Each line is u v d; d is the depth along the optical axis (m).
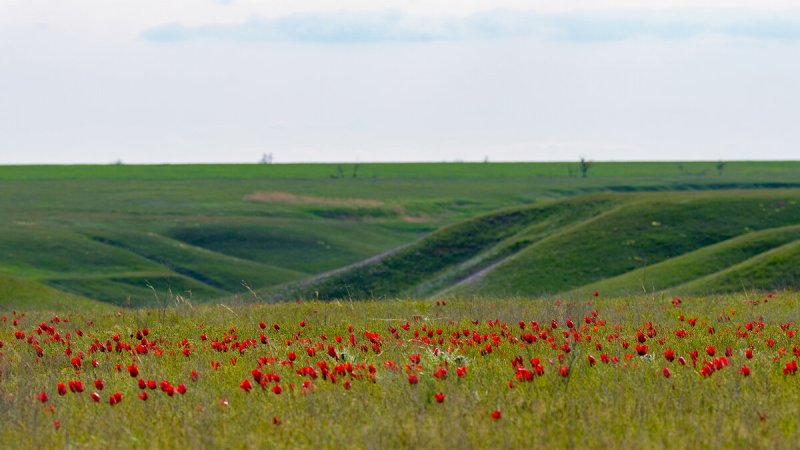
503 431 20.48
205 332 42.38
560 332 37.59
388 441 20.12
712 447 18.70
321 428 21.77
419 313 49.06
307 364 31.30
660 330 37.75
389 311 51.41
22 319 52.09
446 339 35.91
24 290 144.00
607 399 22.83
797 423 20.42
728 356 29.03
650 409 21.94
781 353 29.94
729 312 46.38
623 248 199.88
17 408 24.98
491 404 23.42
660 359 29.91
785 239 174.75
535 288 186.38
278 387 24.88
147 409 24.78
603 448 19.30
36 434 22.09
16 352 35.84
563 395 23.84
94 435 22.41
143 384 26.41
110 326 46.69
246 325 44.81
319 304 56.22
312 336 40.22
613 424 20.95
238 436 21.28
